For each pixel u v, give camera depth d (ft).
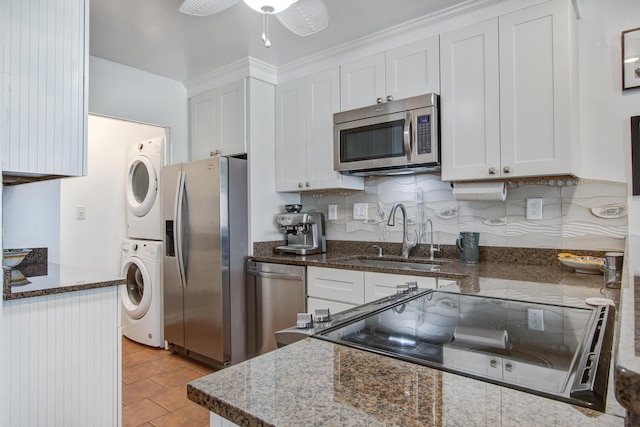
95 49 9.25
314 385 2.08
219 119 10.68
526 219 7.50
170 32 8.42
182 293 10.11
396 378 2.17
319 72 9.57
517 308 3.85
